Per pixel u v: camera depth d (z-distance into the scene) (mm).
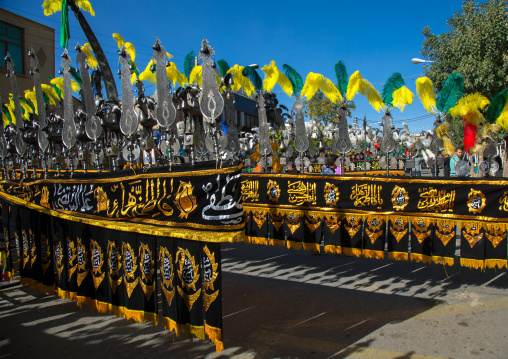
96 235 3248
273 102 5012
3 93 9508
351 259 5695
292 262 5621
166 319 2736
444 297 3977
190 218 2484
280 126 5199
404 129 6957
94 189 3236
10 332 3350
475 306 3697
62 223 3547
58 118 4480
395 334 3168
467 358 2752
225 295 4250
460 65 8883
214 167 2426
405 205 3902
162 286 2758
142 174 2848
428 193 3793
